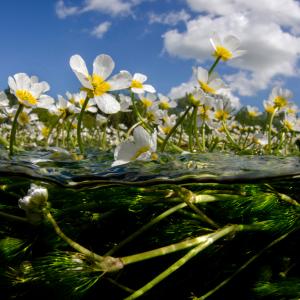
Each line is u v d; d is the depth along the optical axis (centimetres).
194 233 9
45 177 10
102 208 10
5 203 11
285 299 8
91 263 8
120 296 9
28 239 9
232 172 11
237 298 9
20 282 8
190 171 11
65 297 8
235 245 9
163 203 10
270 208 10
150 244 9
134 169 12
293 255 9
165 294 9
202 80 19
